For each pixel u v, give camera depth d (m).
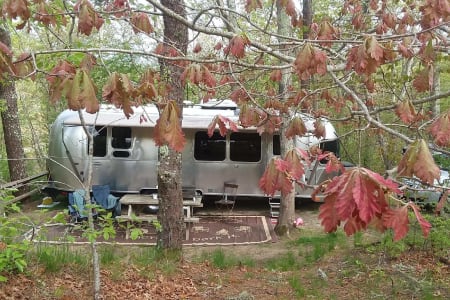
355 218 1.68
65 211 5.98
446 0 3.35
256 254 9.03
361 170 1.64
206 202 13.30
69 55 4.12
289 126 3.98
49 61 4.24
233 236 10.20
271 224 11.18
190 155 12.35
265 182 2.16
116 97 2.33
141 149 12.16
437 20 3.68
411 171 1.88
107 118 11.76
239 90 4.56
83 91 2.12
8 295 5.55
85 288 6.22
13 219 5.52
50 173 12.17
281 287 6.96
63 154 11.95
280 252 9.12
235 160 12.41
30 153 17.84
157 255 8.01
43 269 6.49
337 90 5.60
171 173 8.06
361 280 7.04
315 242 9.41
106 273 6.90
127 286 6.54
